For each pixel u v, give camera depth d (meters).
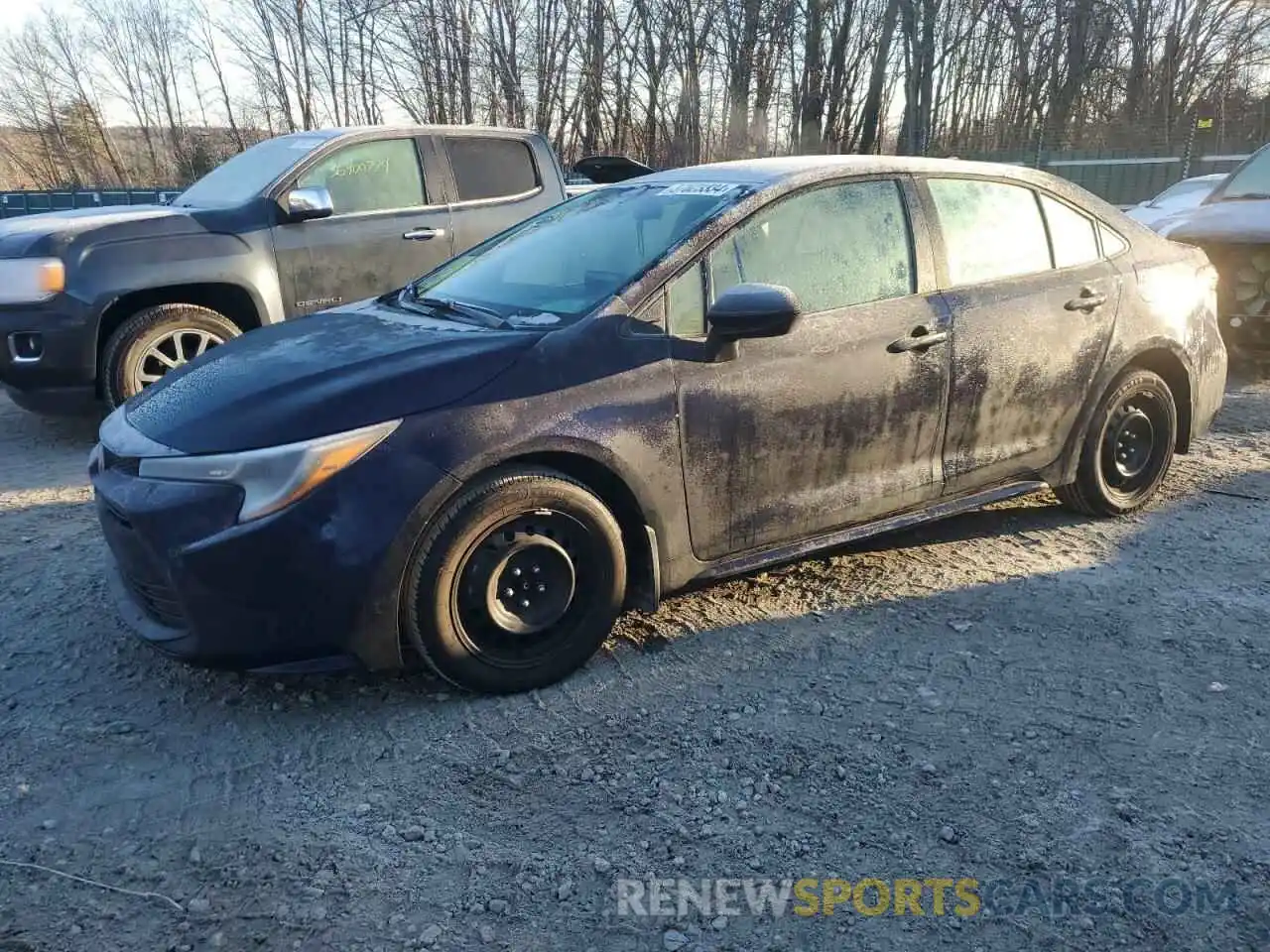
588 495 3.25
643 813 2.69
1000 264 4.27
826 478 3.79
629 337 3.34
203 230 6.31
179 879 2.45
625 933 2.29
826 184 3.85
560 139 24.89
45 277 5.85
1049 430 4.45
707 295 3.52
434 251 7.16
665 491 3.40
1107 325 4.52
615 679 3.36
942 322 3.98
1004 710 3.18
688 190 3.90
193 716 3.16
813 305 3.72
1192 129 21.72
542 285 3.71
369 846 2.56
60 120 44.88
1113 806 2.71
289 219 6.56
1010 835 2.61
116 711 3.18
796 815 2.69
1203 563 4.32
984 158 23.64
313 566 2.90
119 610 3.27
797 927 2.31
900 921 2.32
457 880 2.45
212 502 2.90
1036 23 34.72
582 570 3.31
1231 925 2.30
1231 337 7.63
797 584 4.10
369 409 2.98
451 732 3.06
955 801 2.74
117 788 2.79
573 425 3.19
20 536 4.63
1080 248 4.56
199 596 2.91
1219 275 7.49
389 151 7.07
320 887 2.42
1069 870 2.48
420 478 2.97
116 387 6.10
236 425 2.99
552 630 3.29
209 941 2.25
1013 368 4.20
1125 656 3.52
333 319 3.84
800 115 30.56
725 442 3.50
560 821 2.66
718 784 2.80
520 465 3.17
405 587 3.03
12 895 2.38
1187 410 5.03
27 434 6.62
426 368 3.10
